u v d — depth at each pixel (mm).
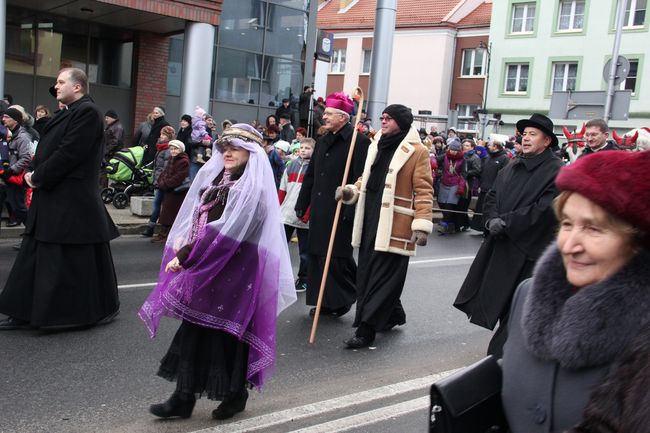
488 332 6406
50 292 5273
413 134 5633
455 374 1947
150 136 12578
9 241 9281
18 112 9203
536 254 4719
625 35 31109
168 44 16469
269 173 3883
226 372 3826
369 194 5688
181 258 3676
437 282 8602
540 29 33750
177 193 9797
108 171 12156
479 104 37031
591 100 13078
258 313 3828
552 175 4762
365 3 42906
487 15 37406
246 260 3748
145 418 3980
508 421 1858
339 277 6434
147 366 4855
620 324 1586
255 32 17578
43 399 4164
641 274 1624
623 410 1365
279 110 15750
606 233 1654
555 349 1681
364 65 41031
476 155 14766
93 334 5473
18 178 9172
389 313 5641
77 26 15320
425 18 38312
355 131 5934
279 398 4438
